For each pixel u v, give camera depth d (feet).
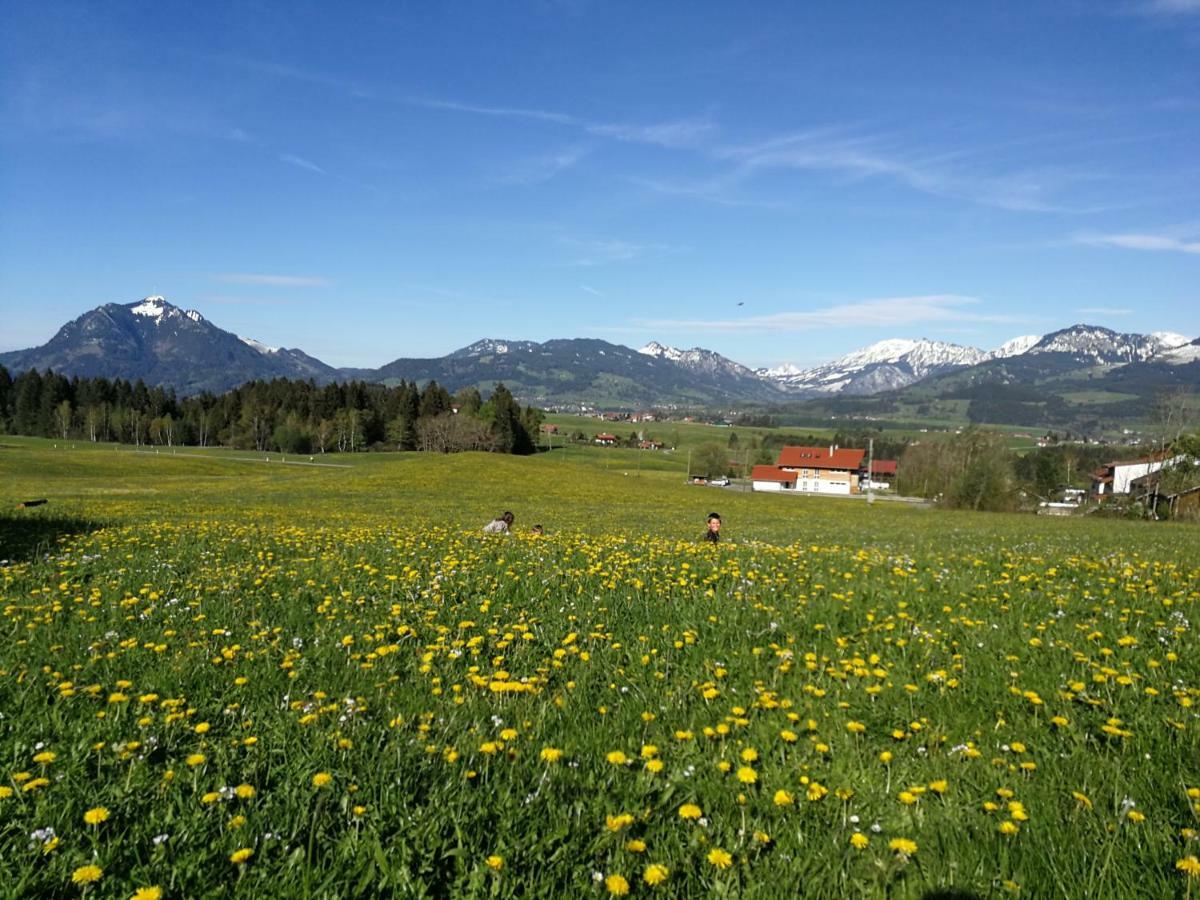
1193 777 15.67
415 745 17.17
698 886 12.53
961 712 19.95
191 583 37.99
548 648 26.18
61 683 21.12
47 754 15.38
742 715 19.54
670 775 16.24
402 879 12.09
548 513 158.51
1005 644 25.44
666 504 234.58
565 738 18.15
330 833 13.62
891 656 24.73
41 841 12.73
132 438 552.41
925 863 13.20
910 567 41.45
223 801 14.32
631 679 22.70
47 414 550.77
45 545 55.16
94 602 32.50
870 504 302.25
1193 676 21.84
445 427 516.32
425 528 79.56
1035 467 358.64
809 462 537.65
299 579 39.47
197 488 221.66
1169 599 30.94
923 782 16.17
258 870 12.24
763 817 14.78
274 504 159.74
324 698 20.38
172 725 18.42
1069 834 13.69
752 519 160.86
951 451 304.50
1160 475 230.27
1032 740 18.08
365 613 31.22
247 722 18.78
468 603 32.40
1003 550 57.98
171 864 12.43
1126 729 18.22
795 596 33.37
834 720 19.45
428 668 23.25
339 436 537.65
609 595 33.45
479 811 14.14
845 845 13.69
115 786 15.12
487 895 12.03
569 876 12.66
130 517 96.17
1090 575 38.88
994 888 12.38
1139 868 12.67
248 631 28.32
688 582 36.65
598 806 14.69
